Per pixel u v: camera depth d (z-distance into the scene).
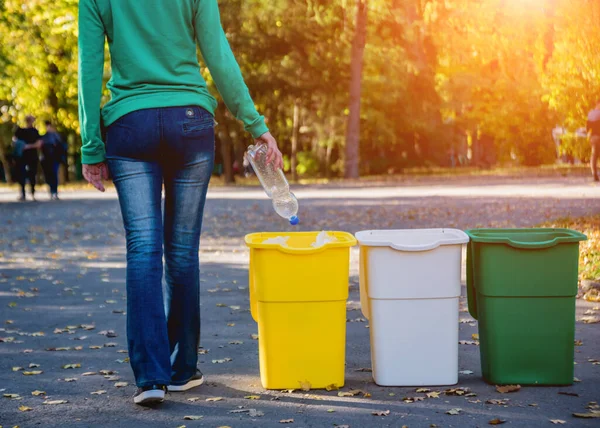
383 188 25.59
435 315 4.41
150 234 4.14
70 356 5.44
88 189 32.56
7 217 17.75
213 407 4.11
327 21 33.69
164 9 4.09
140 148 4.10
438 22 35.31
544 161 43.38
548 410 3.92
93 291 8.29
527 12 14.66
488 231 4.63
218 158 54.47
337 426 3.73
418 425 3.72
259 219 15.71
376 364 4.45
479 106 41.97
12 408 4.18
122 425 3.85
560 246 4.32
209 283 8.60
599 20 13.09
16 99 30.70
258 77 33.47
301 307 4.35
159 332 4.12
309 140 48.31
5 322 6.73
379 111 39.00
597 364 4.82
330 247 4.30
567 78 15.01
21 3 26.14
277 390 4.40
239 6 32.84
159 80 4.10
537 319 4.36
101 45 4.12
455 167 46.03
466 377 4.61
